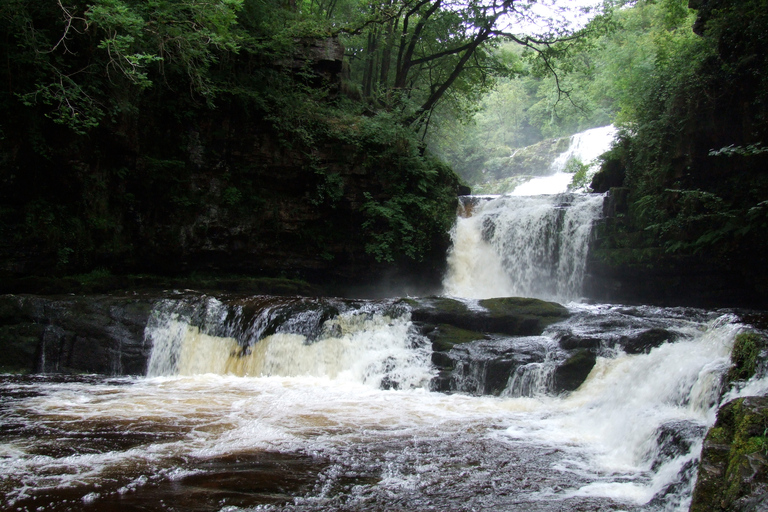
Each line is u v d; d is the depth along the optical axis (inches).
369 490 231.8
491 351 440.5
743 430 189.5
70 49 547.5
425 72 1195.3
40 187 553.3
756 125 573.0
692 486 214.1
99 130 582.9
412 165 774.5
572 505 218.5
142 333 499.8
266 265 725.9
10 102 518.0
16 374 470.9
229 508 210.8
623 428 301.4
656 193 675.4
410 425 333.1
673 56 769.6
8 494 219.6
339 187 733.3
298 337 487.5
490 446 293.6
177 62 625.6
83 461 258.7
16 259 534.6
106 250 607.5
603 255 690.2
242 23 748.6
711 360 322.3
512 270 773.9
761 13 568.1
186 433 306.3
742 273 597.3
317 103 768.9
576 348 419.5
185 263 681.6
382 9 903.1
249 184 706.8
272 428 319.3
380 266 774.5
